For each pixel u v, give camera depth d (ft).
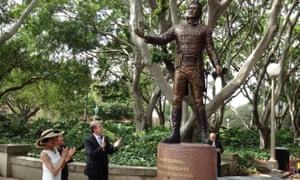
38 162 34.96
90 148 23.15
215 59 25.31
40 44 64.95
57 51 66.44
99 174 23.08
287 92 83.51
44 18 62.80
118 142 24.56
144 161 35.65
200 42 25.48
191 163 22.77
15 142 47.11
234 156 42.65
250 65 36.58
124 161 35.63
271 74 47.44
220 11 38.04
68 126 58.54
